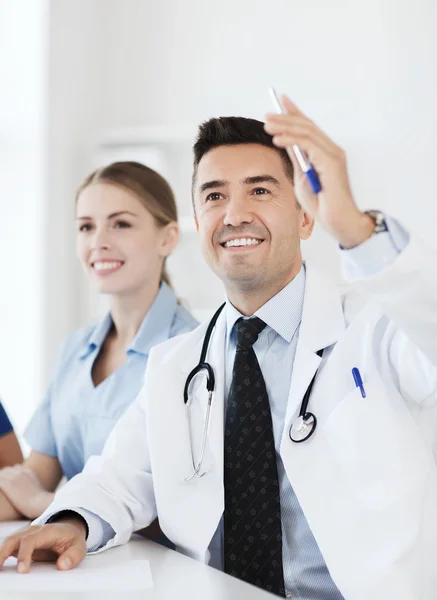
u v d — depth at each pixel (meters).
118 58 3.36
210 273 3.11
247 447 1.33
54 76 3.25
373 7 3.07
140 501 1.42
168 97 3.32
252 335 1.39
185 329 1.98
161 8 3.34
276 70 3.20
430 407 1.31
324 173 1.04
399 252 1.08
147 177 2.07
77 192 2.11
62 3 3.28
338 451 1.25
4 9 3.26
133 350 1.93
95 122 3.35
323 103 3.03
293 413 1.29
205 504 1.33
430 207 2.89
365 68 3.07
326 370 1.32
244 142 1.37
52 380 2.10
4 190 3.53
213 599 0.99
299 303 1.40
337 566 1.20
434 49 2.90
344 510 1.23
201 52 3.29
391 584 1.17
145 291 2.02
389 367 1.31
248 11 3.25
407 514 1.20
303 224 1.45
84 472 1.46
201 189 1.39
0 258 3.53
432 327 1.10
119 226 2.01
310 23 3.17
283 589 1.27
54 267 3.23
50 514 1.30
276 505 1.29
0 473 1.79
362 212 1.10
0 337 3.50
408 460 1.24
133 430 1.48
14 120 3.47
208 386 1.39
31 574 1.13
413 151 2.92
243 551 1.29
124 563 1.21
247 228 1.34
